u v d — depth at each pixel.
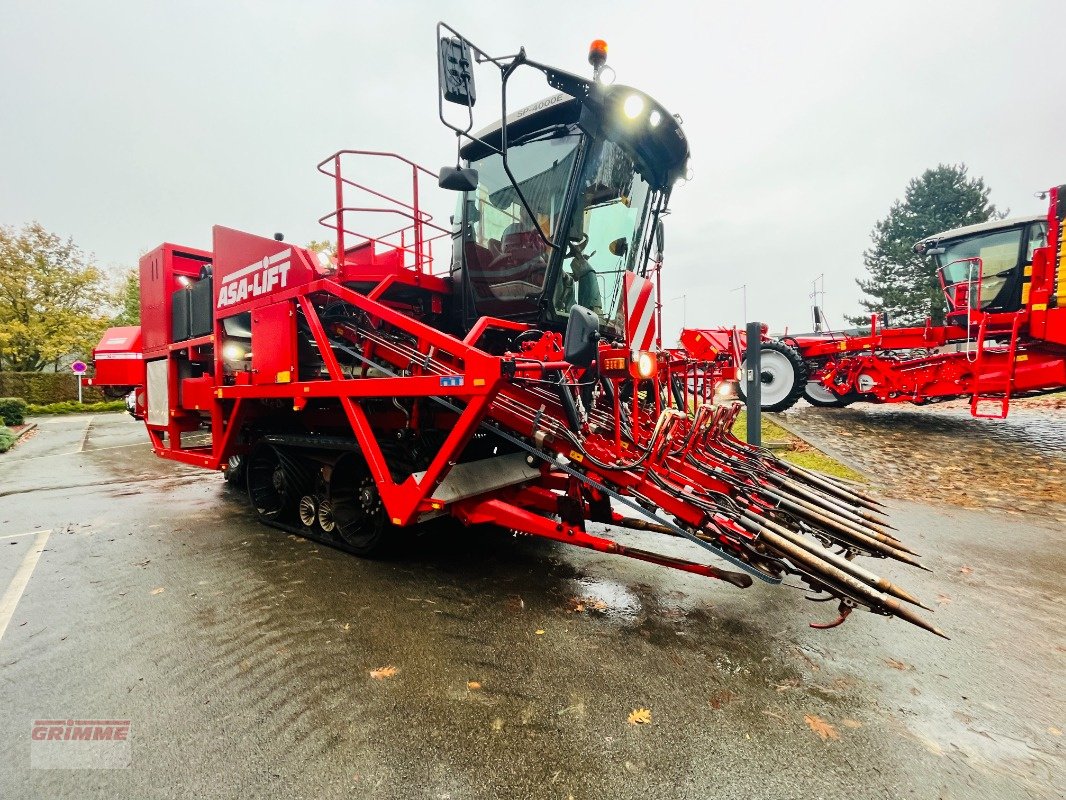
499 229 4.25
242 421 4.67
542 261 4.03
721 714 2.07
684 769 1.78
